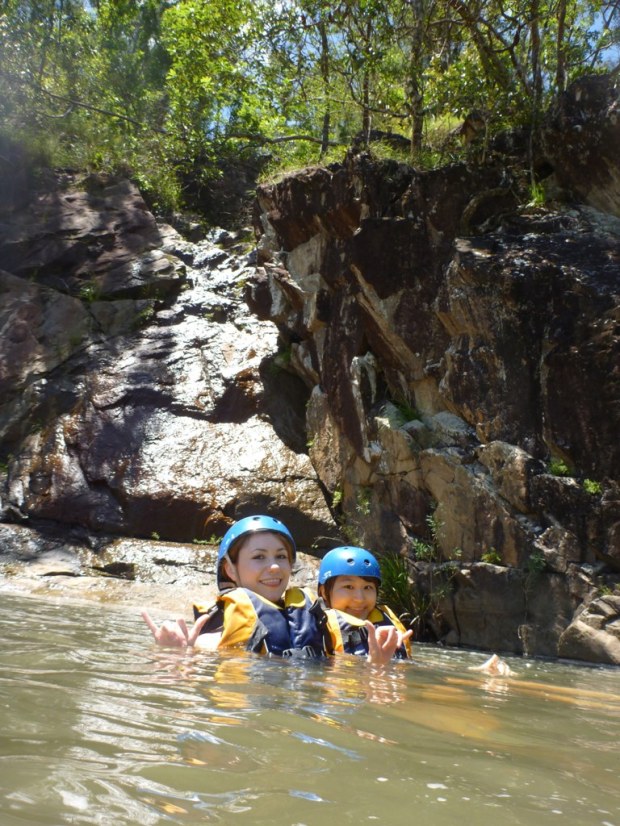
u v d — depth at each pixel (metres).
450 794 1.51
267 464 11.66
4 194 16.28
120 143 17.66
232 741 1.79
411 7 12.09
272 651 3.54
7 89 17.17
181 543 11.00
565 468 8.09
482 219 9.79
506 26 12.05
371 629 3.51
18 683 2.44
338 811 1.36
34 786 1.36
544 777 1.71
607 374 7.93
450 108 11.49
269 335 13.82
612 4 11.70
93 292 14.95
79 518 11.27
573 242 9.13
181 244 16.23
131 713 2.05
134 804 1.32
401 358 9.95
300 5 13.27
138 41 20.59
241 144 16.75
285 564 3.97
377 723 2.20
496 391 8.67
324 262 10.97
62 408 12.79
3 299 14.38
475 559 8.55
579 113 9.82
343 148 14.73
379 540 9.91
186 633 3.51
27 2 17.22
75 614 6.26
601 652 7.18
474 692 3.24
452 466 8.87
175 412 12.53
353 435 10.42
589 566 7.79
